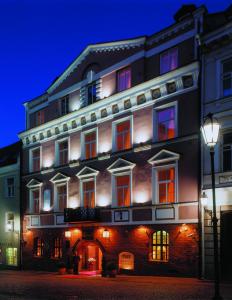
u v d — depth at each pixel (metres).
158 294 18.47
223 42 24.11
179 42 27.41
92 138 33.72
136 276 27.61
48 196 37.34
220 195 23.44
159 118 28.17
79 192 33.97
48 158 38.00
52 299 18.05
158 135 28.11
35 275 32.47
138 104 29.53
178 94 26.83
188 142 25.83
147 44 29.77
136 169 29.14
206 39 24.94
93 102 33.34
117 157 30.75
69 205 34.84
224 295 17.28
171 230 26.34
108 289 21.30
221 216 23.48
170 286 21.41
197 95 25.56
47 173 37.81
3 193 43.34
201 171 24.69
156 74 28.80
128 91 30.09
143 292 19.48
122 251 29.48
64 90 37.22
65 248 34.66
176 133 26.62
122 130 30.98
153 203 27.61
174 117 26.95
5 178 43.38
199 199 24.62
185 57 26.91
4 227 42.66
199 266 24.19
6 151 47.03
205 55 25.22
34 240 38.50
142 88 29.06
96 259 32.78
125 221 29.56
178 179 26.22
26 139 41.06
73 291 20.84
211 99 24.58
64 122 36.28
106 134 32.03
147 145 28.41
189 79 26.19
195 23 26.42
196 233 24.75
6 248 42.06
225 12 25.34
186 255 25.20
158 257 27.19
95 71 33.97
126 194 30.00
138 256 28.28
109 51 32.75
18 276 32.09
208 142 13.52
